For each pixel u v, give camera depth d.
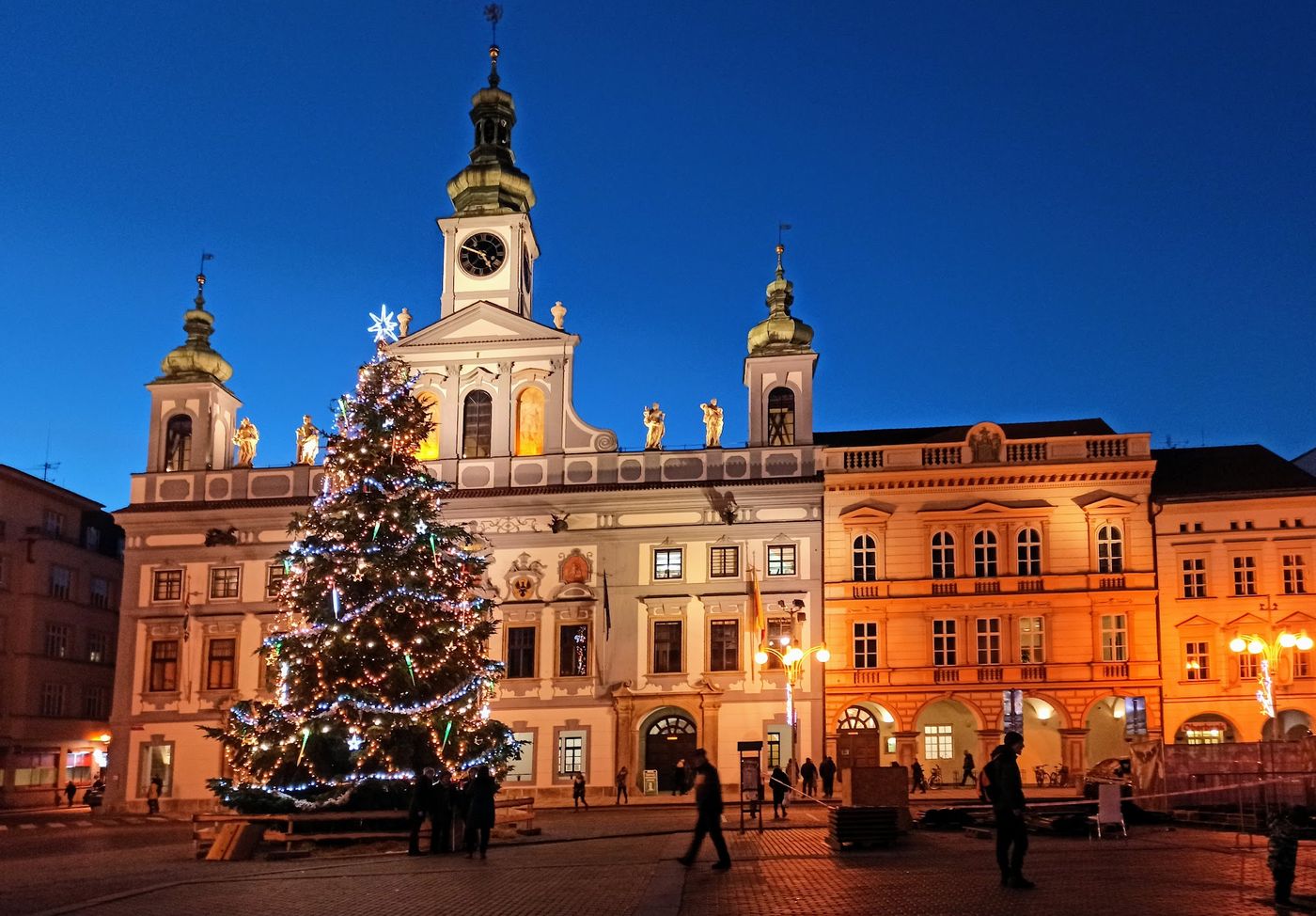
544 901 23.09
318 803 39.66
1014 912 19.50
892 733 62.16
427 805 34.56
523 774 64.25
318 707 41.38
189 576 68.50
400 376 47.88
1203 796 37.91
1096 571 62.22
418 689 42.16
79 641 83.38
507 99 73.50
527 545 66.25
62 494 82.62
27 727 77.38
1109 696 61.28
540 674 64.94
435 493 45.84
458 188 72.38
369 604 42.38
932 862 27.20
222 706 66.50
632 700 63.88
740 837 36.28
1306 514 61.28
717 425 66.50
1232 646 53.81
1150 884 22.75
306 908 22.95
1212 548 61.84
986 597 62.56
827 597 63.62
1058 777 61.00
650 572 65.31
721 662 64.06
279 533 68.19
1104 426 68.50
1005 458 63.66
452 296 70.31
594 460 66.62
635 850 33.44
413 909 22.44
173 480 69.88
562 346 67.81
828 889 23.23
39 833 50.66
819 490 64.62
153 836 48.00
